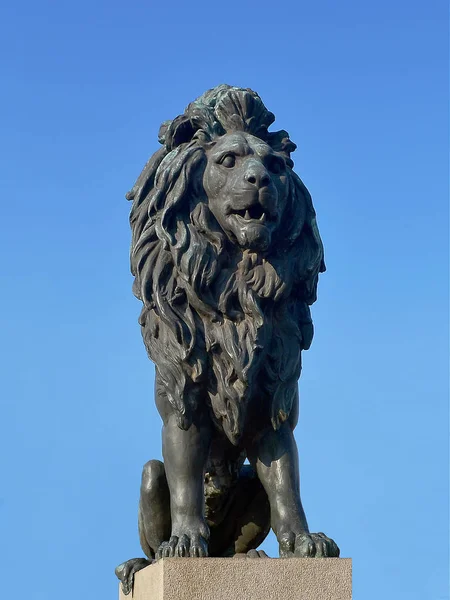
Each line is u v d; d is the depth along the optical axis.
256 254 5.30
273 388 5.35
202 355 5.30
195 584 4.79
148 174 5.57
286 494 5.33
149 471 5.62
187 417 5.30
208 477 5.68
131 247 5.57
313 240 5.48
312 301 5.54
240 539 5.89
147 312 5.47
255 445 5.45
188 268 5.25
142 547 5.87
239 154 5.27
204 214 5.29
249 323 5.27
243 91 5.47
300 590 4.82
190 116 5.48
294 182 5.47
